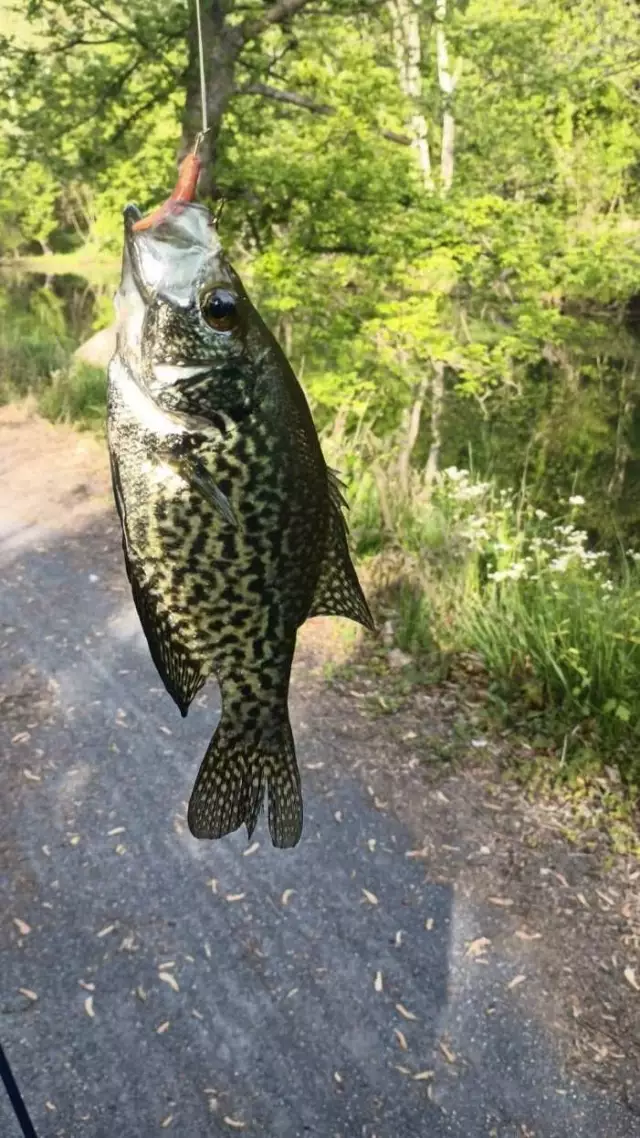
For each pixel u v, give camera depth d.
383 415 1.34
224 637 0.26
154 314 0.23
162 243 0.23
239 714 0.27
